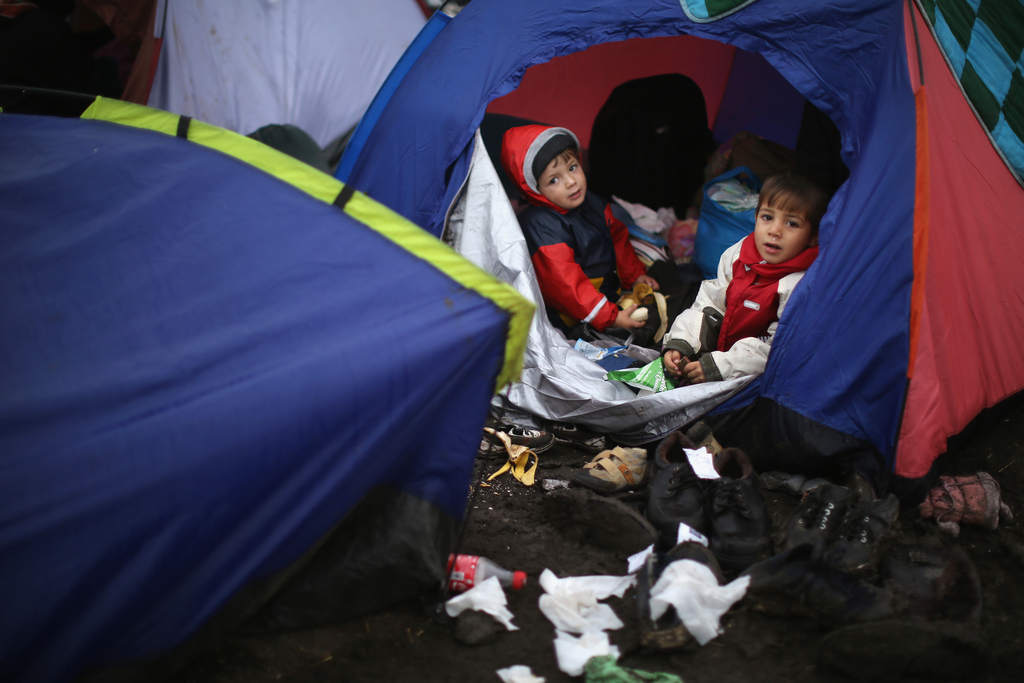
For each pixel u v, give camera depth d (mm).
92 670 1393
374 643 1695
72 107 3791
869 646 1569
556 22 2559
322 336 1529
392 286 1620
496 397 2607
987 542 2105
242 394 1433
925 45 2184
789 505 2174
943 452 2154
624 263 3287
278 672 1607
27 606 1318
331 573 1694
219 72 3607
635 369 2570
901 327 2035
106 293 1630
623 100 3732
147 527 1370
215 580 1441
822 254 2166
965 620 1688
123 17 4008
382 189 2748
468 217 2643
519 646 1694
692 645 1645
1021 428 2631
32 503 1358
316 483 1479
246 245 1712
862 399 2123
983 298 2318
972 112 2367
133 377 1469
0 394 1458
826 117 2684
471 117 2596
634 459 2246
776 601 1715
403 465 1717
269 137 3498
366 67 3809
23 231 1826
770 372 2262
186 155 2039
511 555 1985
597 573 1921
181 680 1570
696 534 1884
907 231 2025
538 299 2553
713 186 3270
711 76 3979
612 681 1567
